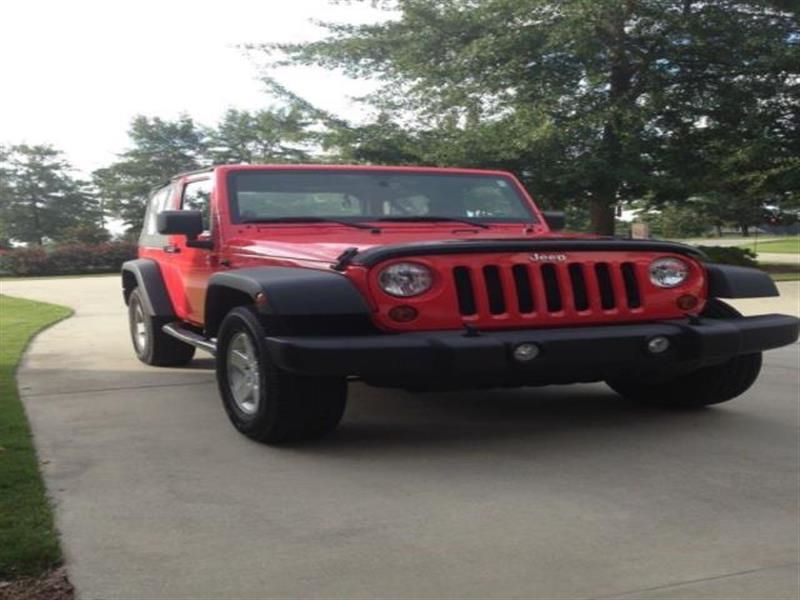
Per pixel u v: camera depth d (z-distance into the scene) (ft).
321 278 14.82
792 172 68.44
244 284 15.75
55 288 72.08
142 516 12.38
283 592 9.88
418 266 14.82
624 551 11.03
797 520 12.15
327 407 15.61
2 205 205.05
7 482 13.79
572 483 13.84
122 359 27.63
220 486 13.80
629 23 65.05
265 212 19.51
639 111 62.85
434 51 69.67
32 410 19.65
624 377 16.70
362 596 9.77
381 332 14.83
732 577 10.25
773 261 95.25
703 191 70.33
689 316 16.49
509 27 66.13
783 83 66.49
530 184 66.39
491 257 15.24
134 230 203.51
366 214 20.16
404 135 70.23
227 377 17.22
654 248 16.33
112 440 16.81
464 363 14.29
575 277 15.79
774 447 16.01
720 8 65.92
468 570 10.46
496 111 67.21
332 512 12.53
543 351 14.74
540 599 9.68
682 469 14.60
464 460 15.20
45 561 10.62
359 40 72.08
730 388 18.30
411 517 12.31
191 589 9.95
